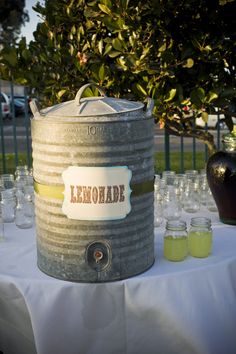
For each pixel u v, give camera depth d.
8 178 2.36
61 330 1.51
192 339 1.52
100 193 1.41
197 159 8.07
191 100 2.41
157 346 1.56
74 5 2.73
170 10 2.36
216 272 1.59
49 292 1.49
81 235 1.44
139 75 2.56
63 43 2.86
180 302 1.51
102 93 1.57
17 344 1.66
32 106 1.51
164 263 1.62
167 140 3.51
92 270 1.47
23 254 1.72
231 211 1.98
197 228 1.67
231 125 2.84
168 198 2.08
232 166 1.90
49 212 1.47
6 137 11.07
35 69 2.75
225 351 1.62
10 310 1.59
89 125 1.38
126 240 1.47
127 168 1.43
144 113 1.49
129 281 1.49
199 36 2.42
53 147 1.42
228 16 2.50
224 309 1.59
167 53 2.35
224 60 2.60
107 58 2.69
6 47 2.80
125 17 2.30
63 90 2.63
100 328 1.53
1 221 1.88
